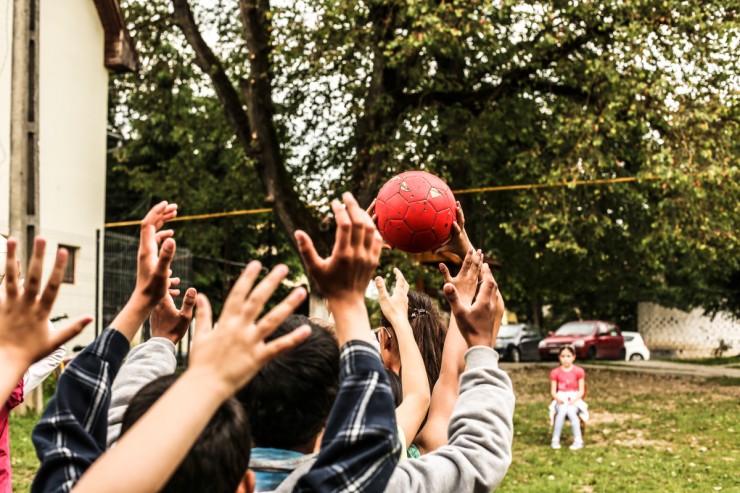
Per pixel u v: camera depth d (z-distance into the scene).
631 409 14.29
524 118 17.28
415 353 2.29
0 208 13.47
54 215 15.07
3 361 1.19
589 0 14.54
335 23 15.30
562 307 40.72
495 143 17.83
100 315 15.97
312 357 1.60
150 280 1.65
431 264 14.27
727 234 15.32
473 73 17.27
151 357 2.03
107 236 16.53
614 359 29.72
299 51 15.66
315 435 1.62
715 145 14.25
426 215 2.90
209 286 26.05
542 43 15.15
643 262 22.17
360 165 16.69
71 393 1.55
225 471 1.27
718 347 35.31
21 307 1.21
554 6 14.85
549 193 15.92
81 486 0.99
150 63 19.44
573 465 9.24
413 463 1.70
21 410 10.87
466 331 1.95
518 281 24.52
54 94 15.22
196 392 1.04
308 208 17.36
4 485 3.16
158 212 1.71
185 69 19.23
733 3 14.48
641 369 22.81
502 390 1.87
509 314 46.91
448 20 14.18
